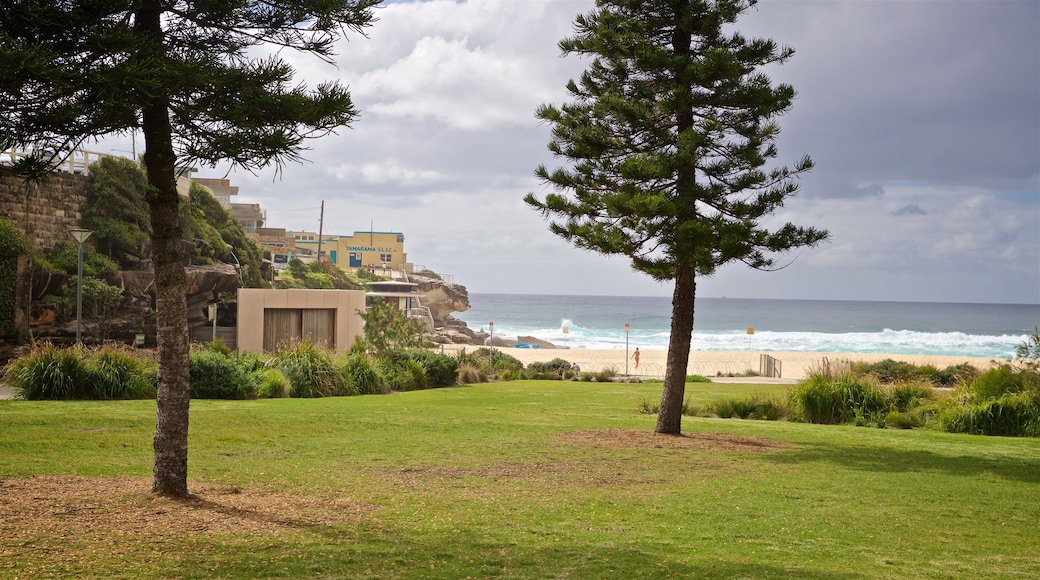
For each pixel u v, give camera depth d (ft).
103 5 18.20
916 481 32.14
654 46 42.09
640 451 38.91
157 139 20.80
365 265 431.02
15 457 29.91
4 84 16.83
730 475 32.58
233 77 19.48
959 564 19.15
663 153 41.09
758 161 41.65
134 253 112.57
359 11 20.95
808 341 299.58
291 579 15.72
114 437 36.01
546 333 368.68
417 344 95.40
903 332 350.64
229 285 127.95
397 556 17.89
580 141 43.78
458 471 31.58
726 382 106.52
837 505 26.55
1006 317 592.60
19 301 83.71
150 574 15.57
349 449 36.73
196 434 39.42
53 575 15.21
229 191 320.09
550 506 24.95
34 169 19.29
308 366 71.92
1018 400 53.57
